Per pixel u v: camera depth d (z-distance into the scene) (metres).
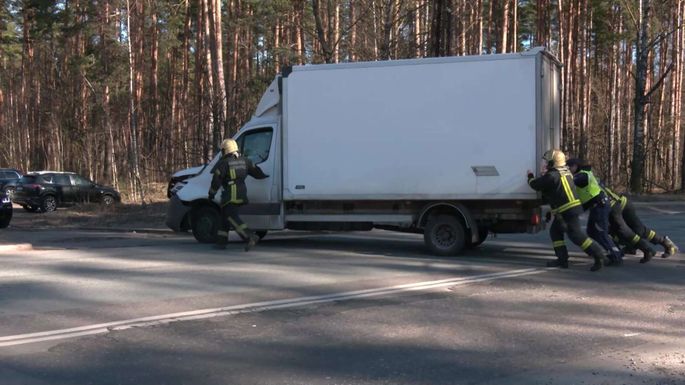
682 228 16.66
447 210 11.43
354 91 11.41
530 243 13.56
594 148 40.38
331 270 9.94
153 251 12.19
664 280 9.22
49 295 7.99
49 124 38.03
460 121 10.84
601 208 10.44
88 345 5.88
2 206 17.77
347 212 11.80
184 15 35.62
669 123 38.81
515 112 10.58
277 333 6.35
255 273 9.62
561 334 6.34
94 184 26.75
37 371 5.17
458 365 5.39
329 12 24.69
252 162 12.24
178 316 6.96
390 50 21.81
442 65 10.92
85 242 14.28
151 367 5.30
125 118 31.94
